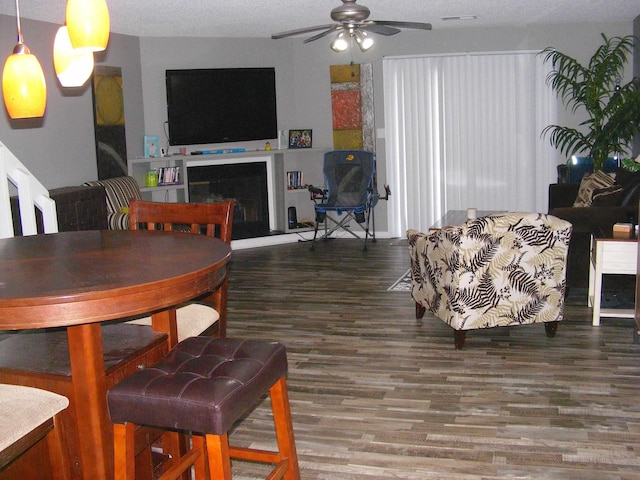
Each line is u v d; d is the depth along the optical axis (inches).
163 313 90.4
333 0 221.9
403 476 109.1
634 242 172.1
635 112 266.2
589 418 126.9
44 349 86.6
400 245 302.7
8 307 67.9
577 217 198.5
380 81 314.0
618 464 110.1
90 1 83.8
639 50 279.6
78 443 79.7
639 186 200.4
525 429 123.5
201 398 71.9
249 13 244.4
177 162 301.1
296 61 323.6
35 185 149.2
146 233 103.8
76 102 254.4
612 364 153.4
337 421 130.0
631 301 186.4
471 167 313.0
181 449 95.3
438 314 172.4
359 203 300.2
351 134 320.5
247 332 187.2
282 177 319.6
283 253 295.6
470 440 120.2
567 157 304.2
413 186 318.3
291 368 158.7
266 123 319.9
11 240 100.3
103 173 269.9
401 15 261.1
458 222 232.7
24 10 215.6
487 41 303.4
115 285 71.2
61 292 69.1
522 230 158.9
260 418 133.2
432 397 139.3
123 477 76.9
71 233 106.0
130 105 289.0
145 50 296.7
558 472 108.3
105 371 79.0
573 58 296.7
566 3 245.4
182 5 223.0
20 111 93.0
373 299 216.1
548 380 145.6
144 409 73.7
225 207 106.1
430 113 311.9
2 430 69.9
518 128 307.1
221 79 307.7
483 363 157.0
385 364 159.2
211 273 81.2
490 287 161.5
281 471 86.5
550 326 171.8
